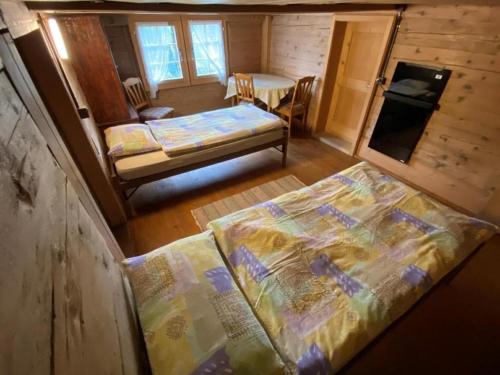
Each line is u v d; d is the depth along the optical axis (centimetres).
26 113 73
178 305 96
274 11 219
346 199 175
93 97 300
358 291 117
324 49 367
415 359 144
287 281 121
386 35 273
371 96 309
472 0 174
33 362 34
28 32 140
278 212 164
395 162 309
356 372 137
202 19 412
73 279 58
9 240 39
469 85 225
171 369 78
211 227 152
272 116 321
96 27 272
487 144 225
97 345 56
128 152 246
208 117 329
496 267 197
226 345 83
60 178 79
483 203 238
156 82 421
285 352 96
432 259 130
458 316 165
